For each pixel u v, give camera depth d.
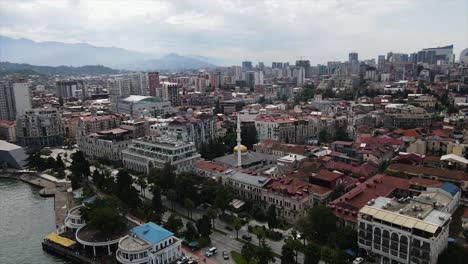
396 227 137.62
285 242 146.88
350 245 150.88
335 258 137.00
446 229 142.38
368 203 156.12
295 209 181.75
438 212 146.50
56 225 196.38
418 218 138.88
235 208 193.75
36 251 175.38
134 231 158.38
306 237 160.50
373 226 143.38
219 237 172.00
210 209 180.25
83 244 164.50
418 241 132.00
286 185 194.38
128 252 144.88
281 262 140.38
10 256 171.00
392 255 139.00
